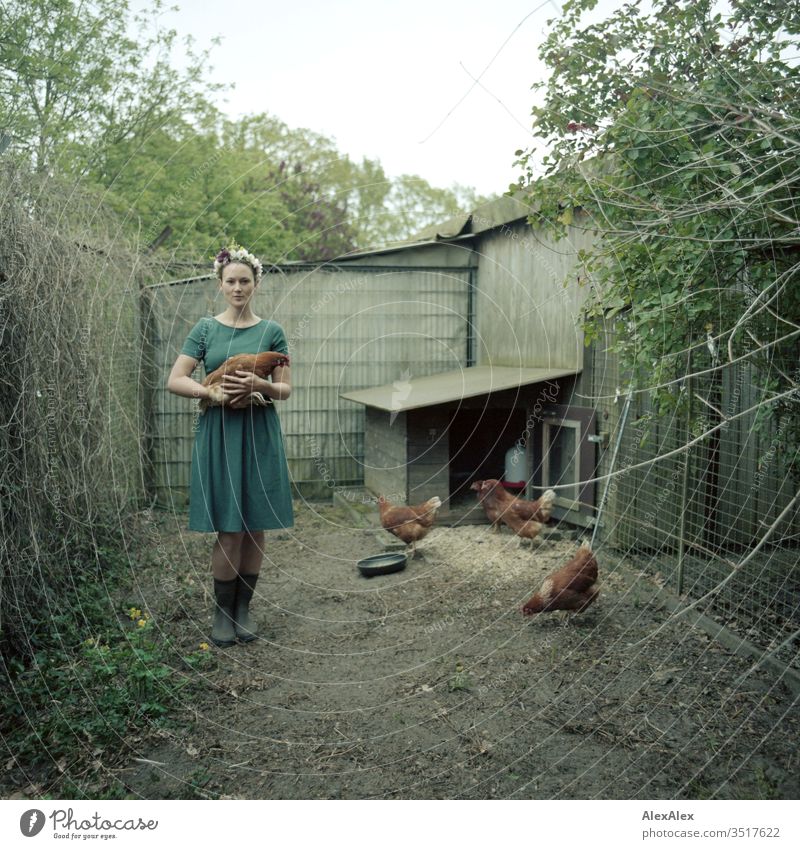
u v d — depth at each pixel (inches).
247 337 144.4
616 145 135.2
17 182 126.1
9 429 122.1
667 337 143.5
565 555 203.6
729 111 107.4
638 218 135.9
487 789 93.2
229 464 136.9
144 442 260.1
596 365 211.8
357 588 178.7
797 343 142.5
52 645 129.3
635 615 155.6
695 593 163.8
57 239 143.2
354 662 134.0
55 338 139.7
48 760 99.3
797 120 89.7
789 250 123.5
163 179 388.2
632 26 131.6
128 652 124.6
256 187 447.8
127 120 392.2
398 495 247.8
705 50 115.3
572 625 150.3
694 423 157.4
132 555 188.9
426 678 126.6
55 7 365.7
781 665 125.6
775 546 188.4
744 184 100.0
